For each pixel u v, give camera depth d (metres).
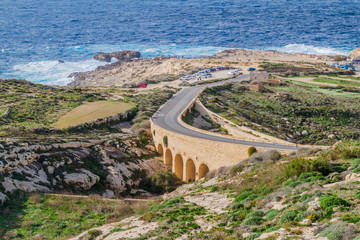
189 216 35.75
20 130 73.88
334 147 50.50
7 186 49.47
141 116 94.88
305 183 34.38
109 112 95.44
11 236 39.03
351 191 28.70
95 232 38.09
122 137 81.62
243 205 34.88
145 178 69.62
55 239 39.25
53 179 57.38
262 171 46.94
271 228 25.86
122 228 37.59
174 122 85.88
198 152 67.62
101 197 56.09
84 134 80.00
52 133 77.19
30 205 47.03
